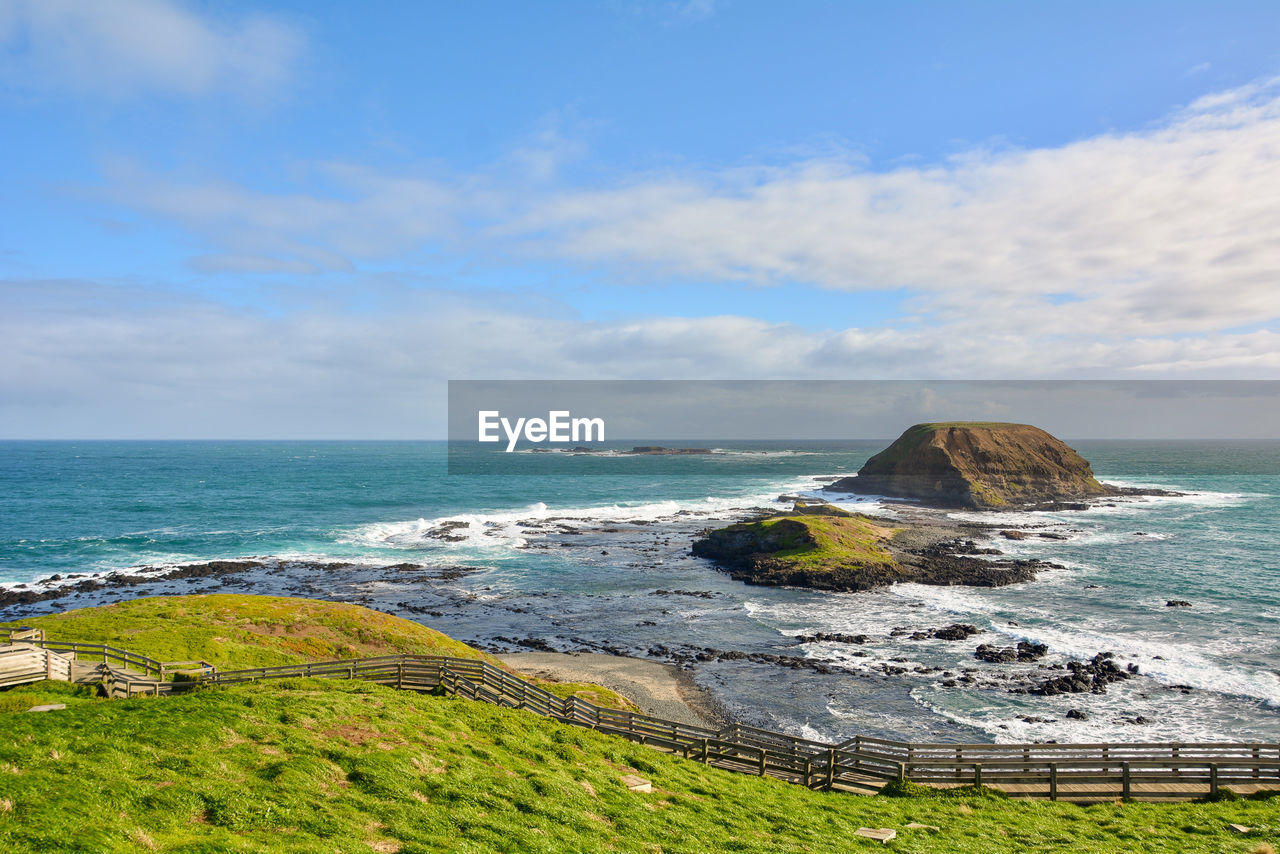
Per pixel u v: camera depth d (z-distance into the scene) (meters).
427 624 62.09
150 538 100.44
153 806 15.56
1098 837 20.23
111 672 27.36
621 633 59.25
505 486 174.88
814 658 51.94
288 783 17.77
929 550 89.50
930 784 25.48
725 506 137.88
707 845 18.14
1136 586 71.50
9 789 15.00
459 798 18.86
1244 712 40.31
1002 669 48.56
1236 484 174.88
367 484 181.00
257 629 42.22
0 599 68.50
